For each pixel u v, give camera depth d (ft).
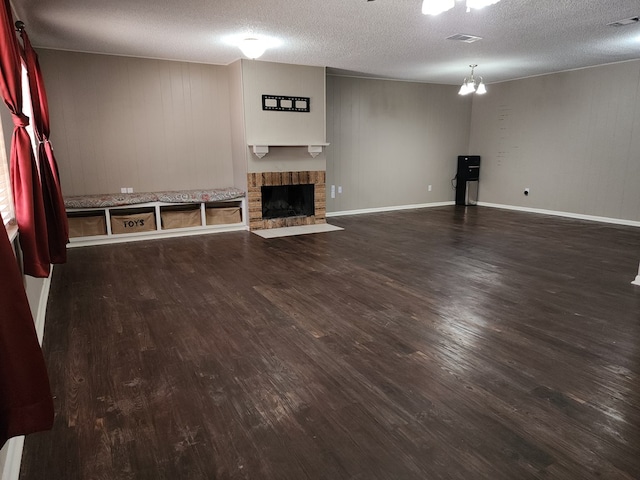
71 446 5.86
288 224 21.68
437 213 26.11
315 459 5.60
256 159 20.18
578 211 24.00
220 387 7.30
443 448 5.79
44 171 12.39
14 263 4.40
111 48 17.26
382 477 5.28
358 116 25.00
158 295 11.85
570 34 15.61
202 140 20.93
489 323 9.86
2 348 4.28
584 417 6.42
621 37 16.12
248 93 19.54
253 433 6.12
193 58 19.39
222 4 11.82
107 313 10.57
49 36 15.25
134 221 18.42
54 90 17.57
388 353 8.47
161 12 12.45
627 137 21.48
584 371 7.74
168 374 7.73
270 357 8.34
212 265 14.83
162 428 6.24
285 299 11.50
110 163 19.07
